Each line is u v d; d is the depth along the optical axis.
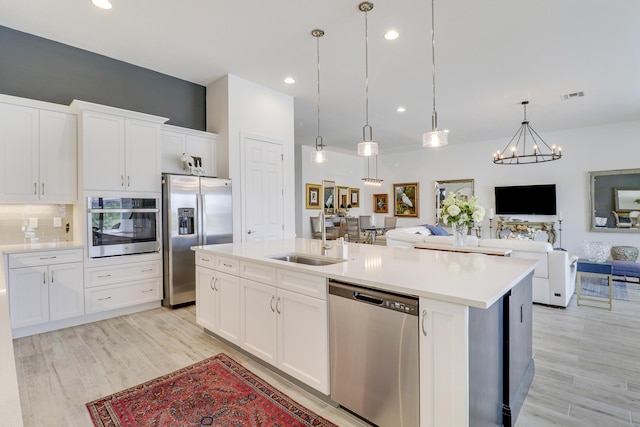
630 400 2.13
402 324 1.62
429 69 4.12
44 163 3.28
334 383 1.96
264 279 2.40
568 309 3.98
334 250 2.78
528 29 3.18
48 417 1.92
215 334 3.00
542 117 6.16
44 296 3.14
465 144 8.61
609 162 6.64
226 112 4.42
